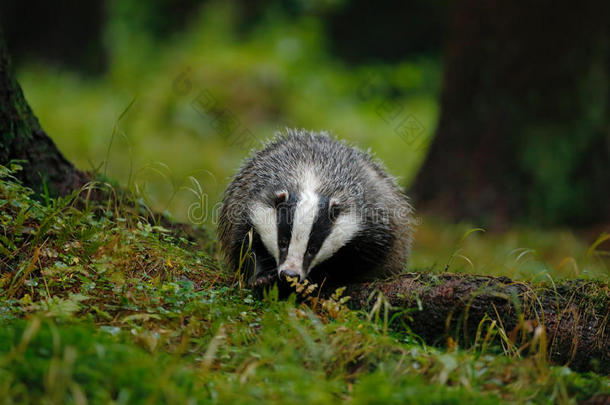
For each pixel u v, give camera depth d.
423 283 9.01
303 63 40.78
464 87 20.20
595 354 8.41
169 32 46.31
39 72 32.62
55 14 34.72
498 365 6.89
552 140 19.58
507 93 19.75
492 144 19.84
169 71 33.94
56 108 28.05
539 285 8.88
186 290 8.72
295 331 7.29
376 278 10.76
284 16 46.44
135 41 43.19
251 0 47.75
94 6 35.41
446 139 20.48
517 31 19.61
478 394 6.14
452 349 7.59
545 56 19.55
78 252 8.84
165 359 6.43
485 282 8.73
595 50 19.56
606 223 19.39
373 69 41.34
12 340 6.00
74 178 10.96
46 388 5.32
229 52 38.06
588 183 19.69
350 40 46.31
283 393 5.89
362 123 33.38
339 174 10.84
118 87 33.72
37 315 6.71
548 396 6.54
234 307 8.43
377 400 5.77
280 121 31.11
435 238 18.25
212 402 5.74
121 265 8.63
